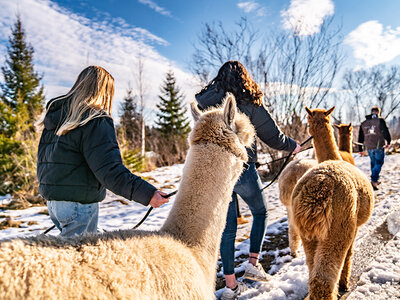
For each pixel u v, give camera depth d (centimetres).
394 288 259
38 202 776
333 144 359
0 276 83
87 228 183
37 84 2286
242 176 271
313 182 248
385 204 506
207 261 148
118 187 161
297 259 352
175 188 945
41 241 101
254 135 189
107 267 101
